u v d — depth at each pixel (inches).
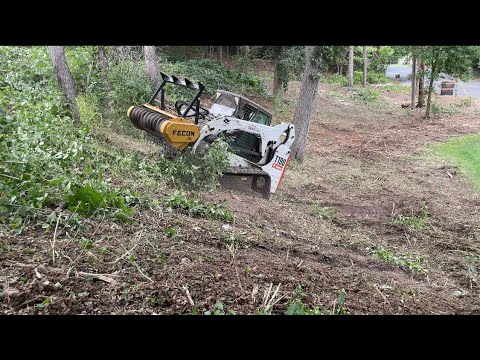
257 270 215.5
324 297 203.5
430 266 336.2
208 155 354.6
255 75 1238.3
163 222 250.5
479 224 452.1
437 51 1017.5
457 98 1464.1
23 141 261.1
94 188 236.8
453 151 802.2
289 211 399.5
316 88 632.4
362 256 322.7
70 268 167.8
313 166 648.4
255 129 395.9
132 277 175.2
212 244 241.3
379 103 1337.4
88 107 489.7
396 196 538.3
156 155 381.7
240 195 386.9
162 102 390.0
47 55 509.4
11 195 205.3
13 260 167.5
